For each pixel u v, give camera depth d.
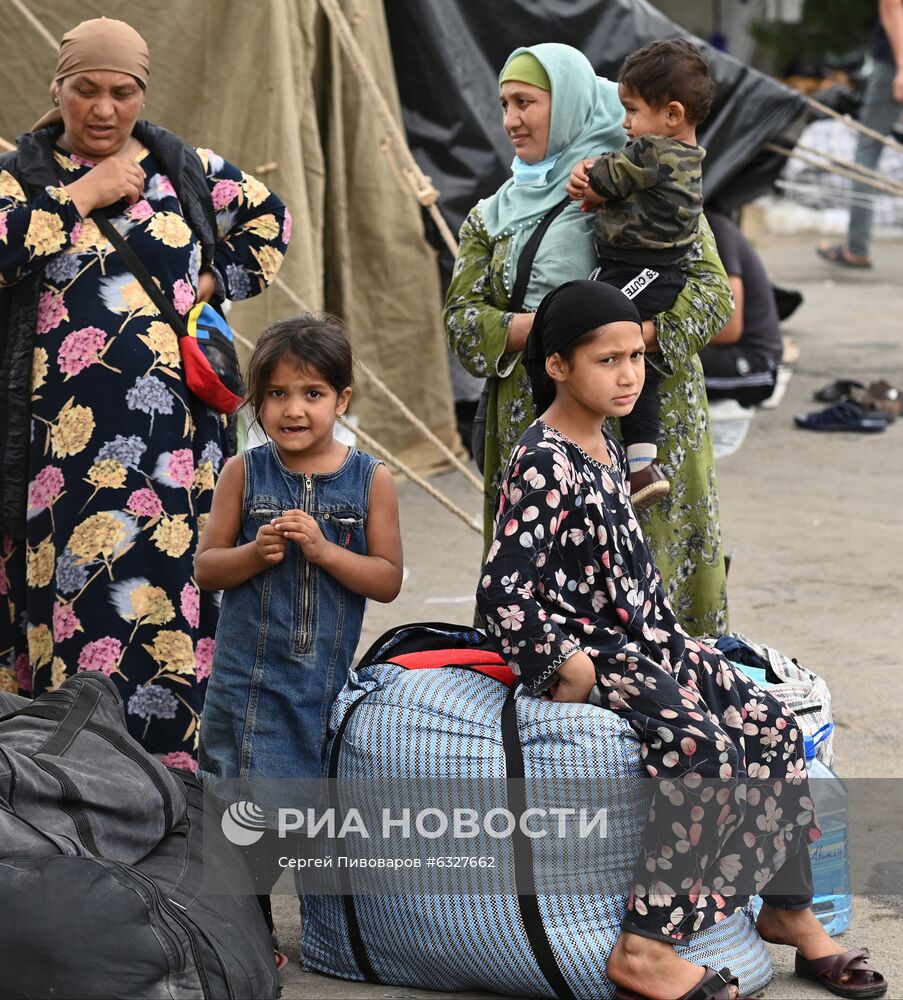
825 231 23.36
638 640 4.06
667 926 3.84
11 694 4.37
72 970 3.34
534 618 3.89
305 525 4.02
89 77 4.89
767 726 4.07
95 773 3.86
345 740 4.10
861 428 11.66
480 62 9.62
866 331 15.62
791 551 8.70
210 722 4.18
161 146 5.18
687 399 5.06
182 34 8.37
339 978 4.24
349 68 9.18
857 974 4.08
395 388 9.95
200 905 3.72
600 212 4.95
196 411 5.11
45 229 4.88
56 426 4.96
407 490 10.02
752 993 4.07
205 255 5.27
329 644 4.14
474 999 4.09
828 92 18.06
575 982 3.94
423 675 4.16
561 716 3.94
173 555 5.00
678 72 4.91
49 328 4.99
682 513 5.10
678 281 4.96
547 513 3.93
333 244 9.34
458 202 9.60
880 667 6.78
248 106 8.42
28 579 5.07
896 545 8.78
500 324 5.02
